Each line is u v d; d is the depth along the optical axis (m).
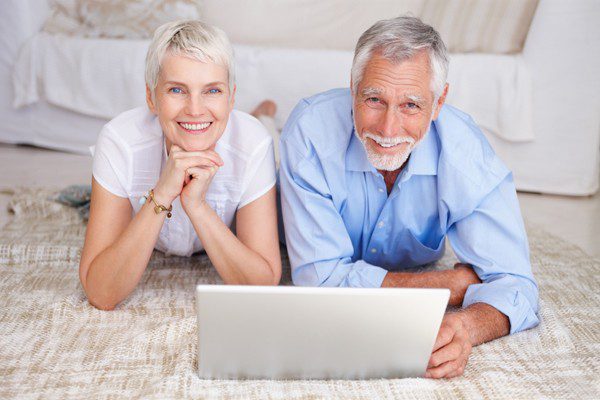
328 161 1.75
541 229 2.69
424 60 1.55
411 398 1.36
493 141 3.33
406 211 1.85
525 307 1.67
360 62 1.58
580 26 3.12
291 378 1.41
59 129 3.79
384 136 1.58
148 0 3.82
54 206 2.55
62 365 1.49
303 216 1.77
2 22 3.70
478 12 3.38
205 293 1.26
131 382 1.42
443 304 1.30
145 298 1.85
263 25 3.94
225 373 1.40
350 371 1.40
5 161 3.52
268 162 1.77
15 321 1.68
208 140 1.59
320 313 1.29
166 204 1.63
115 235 1.74
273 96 3.52
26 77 3.70
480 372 1.50
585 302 1.96
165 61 1.52
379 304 1.29
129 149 1.71
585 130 3.23
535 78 3.22
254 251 1.76
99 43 3.63
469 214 1.77
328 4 3.89
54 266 2.07
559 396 1.41
